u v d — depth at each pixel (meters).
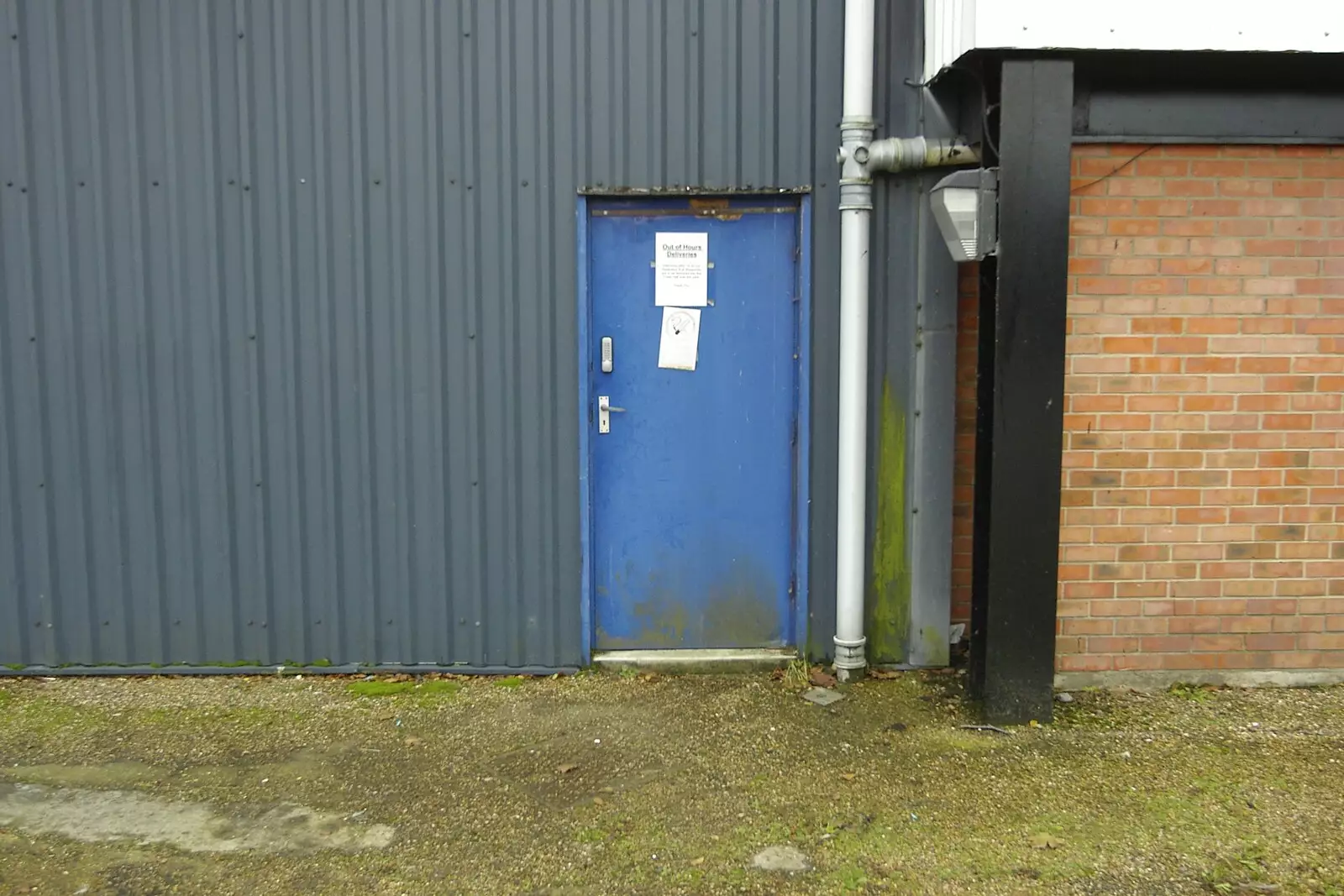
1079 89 4.32
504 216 4.74
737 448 4.91
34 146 4.73
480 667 4.93
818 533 4.88
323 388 4.82
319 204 4.74
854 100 4.55
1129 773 3.89
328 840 3.50
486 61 4.68
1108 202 4.41
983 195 4.13
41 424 4.83
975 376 4.79
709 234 4.82
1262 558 4.59
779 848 3.44
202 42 4.67
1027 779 3.86
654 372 4.88
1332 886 3.19
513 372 4.80
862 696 4.63
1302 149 4.42
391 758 4.09
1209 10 3.99
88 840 3.49
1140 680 4.64
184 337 4.80
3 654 4.92
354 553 4.89
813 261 4.76
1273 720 4.33
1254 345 4.49
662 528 4.95
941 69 4.36
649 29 4.66
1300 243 4.45
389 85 4.69
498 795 3.80
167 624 4.92
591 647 4.96
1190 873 3.27
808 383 4.81
